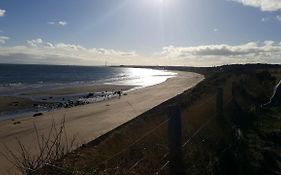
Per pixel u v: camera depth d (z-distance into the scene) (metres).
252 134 14.69
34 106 39.94
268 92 28.61
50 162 6.97
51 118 27.61
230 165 10.64
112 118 25.75
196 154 10.05
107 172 8.30
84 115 28.64
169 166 8.50
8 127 23.72
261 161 11.58
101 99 46.41
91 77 125.44
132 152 10.02
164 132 11.99
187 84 68.75
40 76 123.75
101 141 12.86
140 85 78.12
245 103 21.39
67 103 42.47
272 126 16.78
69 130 20.80
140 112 28.55
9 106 39.66
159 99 40.12
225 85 27.61
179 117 8.45
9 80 95.69
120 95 49.88
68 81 96.69
